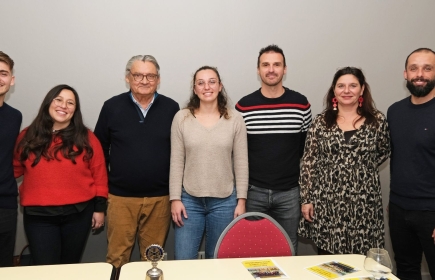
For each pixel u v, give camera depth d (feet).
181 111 7.12
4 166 6.47
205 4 8.76
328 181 6.82
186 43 8.79
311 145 7.10
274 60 7.23
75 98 6.84
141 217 7.51
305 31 9.14
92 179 7.11
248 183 7.47
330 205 6.79
